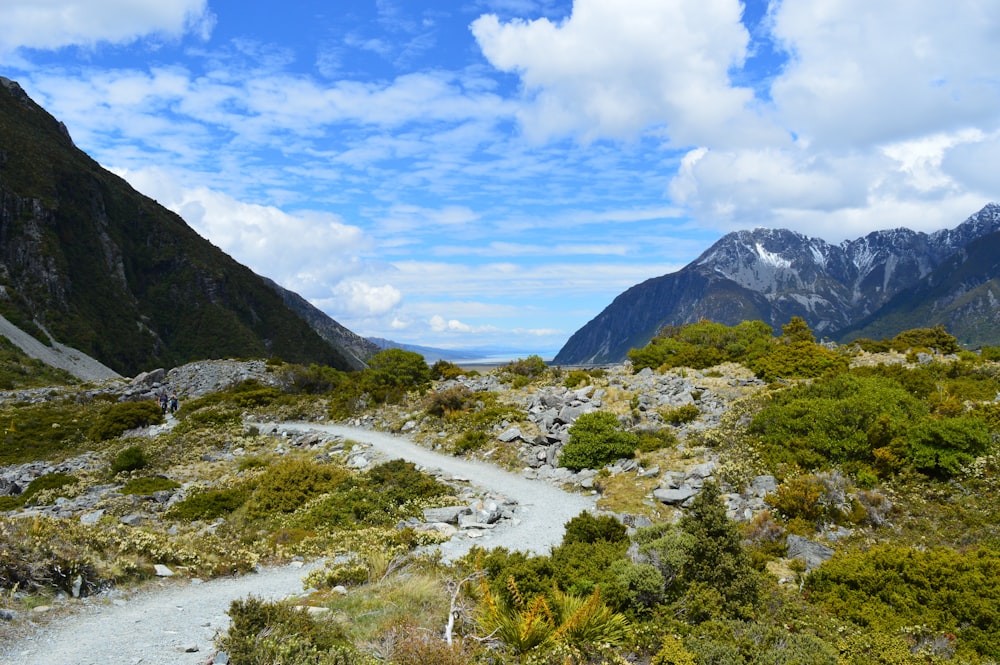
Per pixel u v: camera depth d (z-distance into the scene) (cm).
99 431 4409
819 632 1141
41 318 12656
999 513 1680
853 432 2136
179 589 1409
